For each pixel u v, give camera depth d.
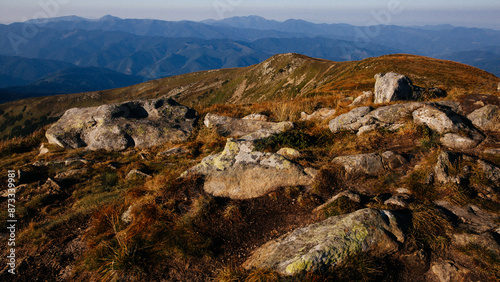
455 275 3.92
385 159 6.88
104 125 12.35
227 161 7.11
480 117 7.64
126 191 7.72
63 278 4.88
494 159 6.22
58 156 11.27
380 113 9.12
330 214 5.37
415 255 4.20
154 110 13.77
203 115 14.70
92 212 6.84
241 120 12.88
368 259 4.09
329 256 4.01
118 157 11.26
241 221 5.72
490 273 3.79
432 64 73.50
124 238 5.16
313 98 17.77
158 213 5.74
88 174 9.43
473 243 4.21
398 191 5.91
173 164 9.60
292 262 4.01
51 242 5.82
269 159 6.98
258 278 3.97
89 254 5.12
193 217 5.70
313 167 6.95
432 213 4.85
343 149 8.10
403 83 13.05
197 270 4.66
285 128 10.33
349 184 6.45
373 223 4.47
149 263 4.69
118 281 4.44
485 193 5.45
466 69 65.56
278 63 166.00
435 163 6.24
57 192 8.41
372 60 90.38
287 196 6.30
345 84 69.88
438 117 7.68
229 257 4.91
